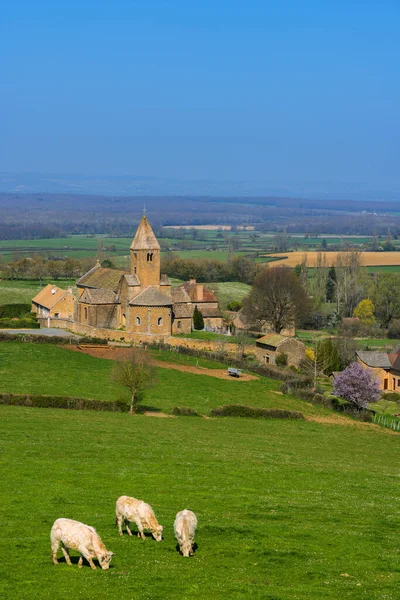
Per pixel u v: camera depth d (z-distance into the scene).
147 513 41.22
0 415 81.75
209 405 104.50
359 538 44.12
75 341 141.75
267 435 87.81
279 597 33.78
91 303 169.25
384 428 105.44
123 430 78.62
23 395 92.31
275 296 195.25
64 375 112.81
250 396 113.38
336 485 60.34
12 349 129.12
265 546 41.56
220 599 33.38
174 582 35.00
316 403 115.94
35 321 176.62
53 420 81.19
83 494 50.84
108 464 60.50
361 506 52.62
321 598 34.06
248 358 155.25
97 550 36.00
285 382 122.19
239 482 58.00
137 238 169.00
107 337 160.38
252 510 49.69
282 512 49.41
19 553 38.25
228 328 199.88
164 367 129.50
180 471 60.12
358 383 116.75
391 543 43.44
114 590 33.72
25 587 33.78
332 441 89.31
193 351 145.12
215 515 47.72
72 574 35.47
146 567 36.88
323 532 44.91
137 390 97.44
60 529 36.59
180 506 49.50
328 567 38.69
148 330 165.38
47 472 56.28
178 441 74.88
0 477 54.09
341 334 199.00
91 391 103.44
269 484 58.44
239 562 39.00
